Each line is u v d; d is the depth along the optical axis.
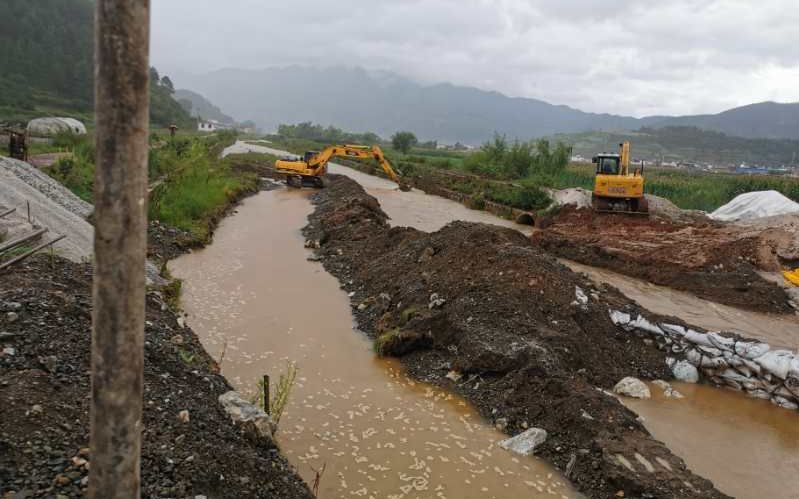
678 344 10.45
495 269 11.67
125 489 2.72
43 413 4.96
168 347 7.41
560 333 9.83
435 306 11.14
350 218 21.09
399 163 50.12
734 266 16.86
